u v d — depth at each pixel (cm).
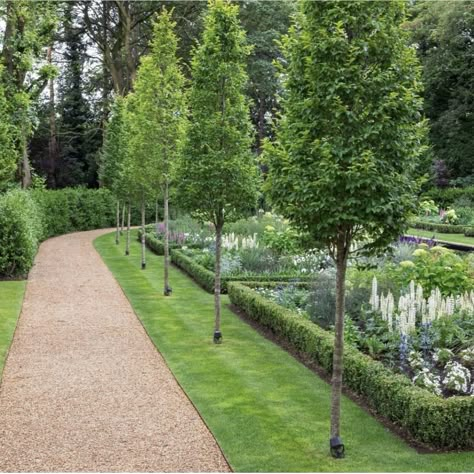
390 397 598
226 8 920
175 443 562
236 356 852
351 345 765
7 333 973
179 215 2884
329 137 508
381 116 498
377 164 498
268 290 1189
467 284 952
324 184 496
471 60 3438
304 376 760
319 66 504
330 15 503
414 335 768
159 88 1327
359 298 945
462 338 771
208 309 1179
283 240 1605
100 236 2841
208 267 1546
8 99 2139
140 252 2183
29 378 758
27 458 530
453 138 3556
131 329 1020
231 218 935
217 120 902
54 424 609
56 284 1457
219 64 909
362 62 503
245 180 913
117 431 590
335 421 534
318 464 515
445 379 650
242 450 545
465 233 2353
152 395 695
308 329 822
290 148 524
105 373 779
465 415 542
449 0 3172
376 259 1222
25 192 2194
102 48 3603
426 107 3609
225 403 664
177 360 834
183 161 925
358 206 502
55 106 4144
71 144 4209
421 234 2403
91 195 3341
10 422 614
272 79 3231
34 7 2181
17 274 1541
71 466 514
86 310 1166
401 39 517
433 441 543
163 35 1364
